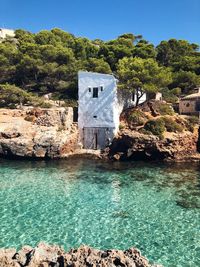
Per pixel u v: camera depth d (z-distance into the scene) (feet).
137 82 172.55
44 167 130.11
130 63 188.96
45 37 285.64
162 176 117.91
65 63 243.40
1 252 47.16
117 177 115.75
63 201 88.63
